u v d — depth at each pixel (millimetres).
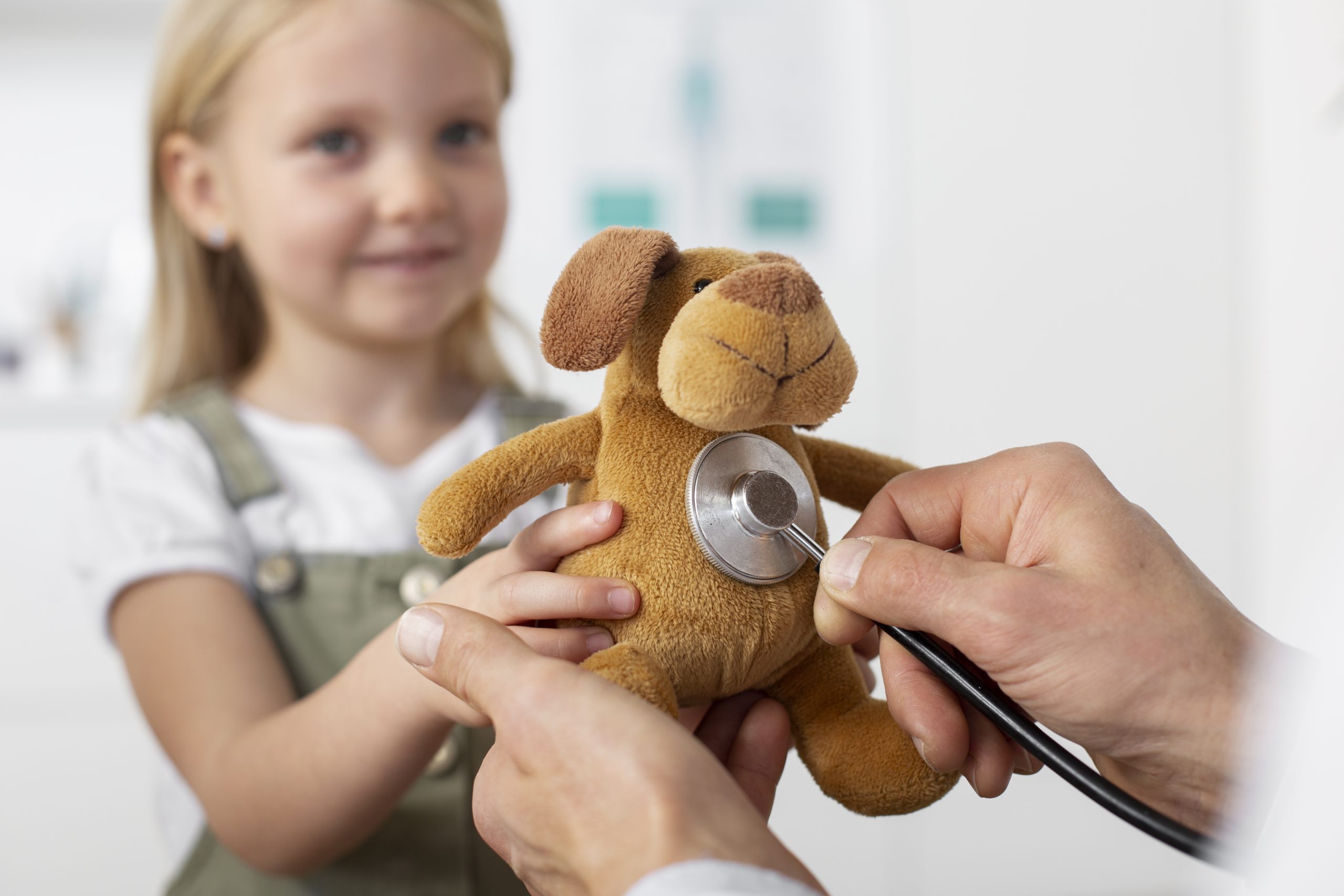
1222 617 381
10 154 1489
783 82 1506
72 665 1342
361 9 809
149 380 1044
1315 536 371
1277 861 294
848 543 393
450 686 392
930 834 1460
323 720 606
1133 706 373
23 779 1326
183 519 806
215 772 660
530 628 419
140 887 1339
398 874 758
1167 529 1603
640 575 375
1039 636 369
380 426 967
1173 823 344
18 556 1343
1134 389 1589
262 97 820
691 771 334
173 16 938
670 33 1473
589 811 336
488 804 377
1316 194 1104
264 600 821
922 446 1549
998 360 1560
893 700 408
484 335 1099
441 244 849
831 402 358
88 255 1489
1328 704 286
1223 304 1594
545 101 1452
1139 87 1570
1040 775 1482
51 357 1455
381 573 833
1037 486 422
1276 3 1204
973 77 1536
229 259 1038
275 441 906
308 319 905
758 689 427
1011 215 1553
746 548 379
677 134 1484
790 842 1431
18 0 1382
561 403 1032
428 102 829
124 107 1508
